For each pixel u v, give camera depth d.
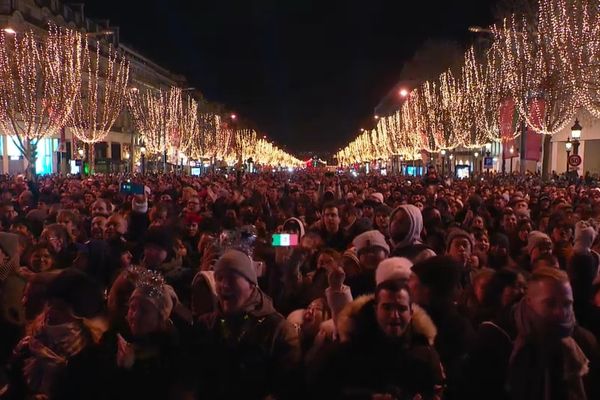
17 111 40.50
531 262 7.72
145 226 10.62
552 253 7.60
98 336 4.47
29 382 4.37
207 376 4.25
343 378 3.84
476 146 48.22
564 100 35.91
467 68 47.75
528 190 21.78
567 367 4.03
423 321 4.07
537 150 48.06
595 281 5.53
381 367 3.82
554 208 12.38
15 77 39.09
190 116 77.94
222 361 4.28
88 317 4.57
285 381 4.27
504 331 4.41
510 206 13.05
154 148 65.44
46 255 7.22
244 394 4.22
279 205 15.58
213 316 4.62
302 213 14.63
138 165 72.38
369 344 3.88
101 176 37.03
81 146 57.59
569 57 29.19
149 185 23.48
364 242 6.58
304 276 7.09
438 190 19.20
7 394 4.57
